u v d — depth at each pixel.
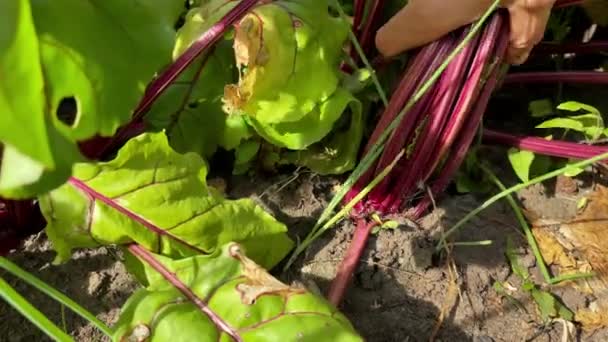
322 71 0.67
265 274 0.60
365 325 0.67
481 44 0.69
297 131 0.68
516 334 0.68
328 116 0.68
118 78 0.55
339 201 0.72
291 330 0.58
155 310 0.59
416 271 0.70
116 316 0.66
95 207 0.61
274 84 0.66
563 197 0.76
